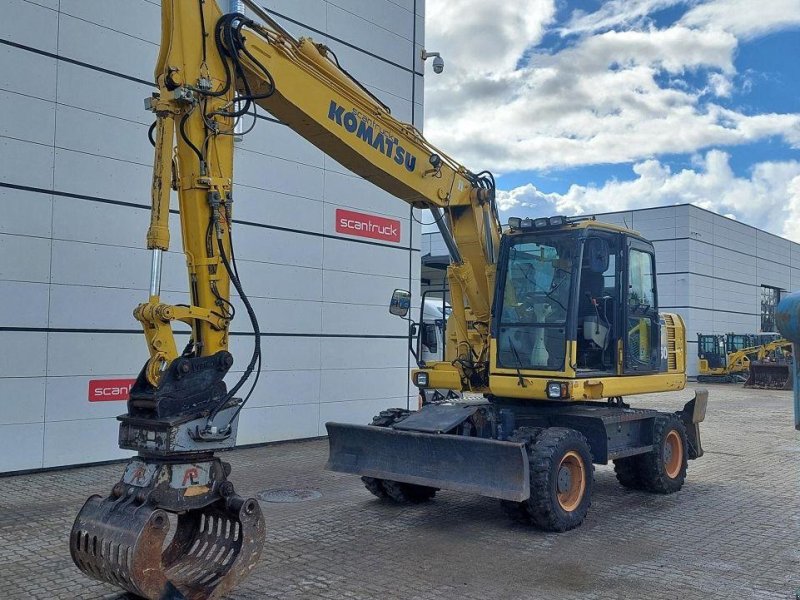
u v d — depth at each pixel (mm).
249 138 11320
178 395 4773
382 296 13469
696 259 36031
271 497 8195
